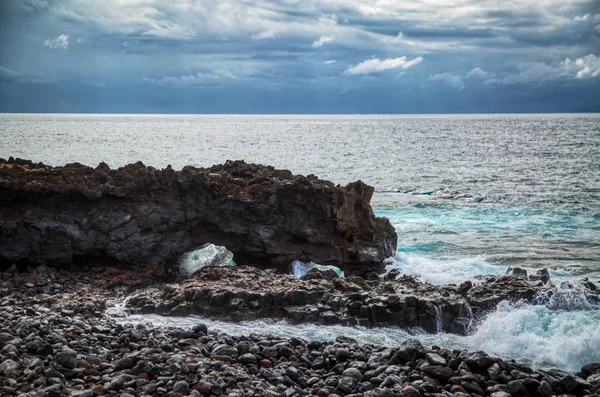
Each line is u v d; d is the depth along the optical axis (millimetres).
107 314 20062
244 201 26922
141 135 167250
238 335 18672
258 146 128375
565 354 18000
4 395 12328
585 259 33312
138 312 20625
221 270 23703
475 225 42750
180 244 26797
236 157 98500
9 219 24953
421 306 20422
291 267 27406
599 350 17938
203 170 30203
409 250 34562
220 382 13703
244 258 27875
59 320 17844
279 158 98938
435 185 67125
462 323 20250
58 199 25641
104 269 25609
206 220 27031
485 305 20906
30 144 113500
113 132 181750
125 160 86750
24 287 22547
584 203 53812
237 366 15156
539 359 18016
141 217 26250
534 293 21688
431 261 29984
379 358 15938
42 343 15148
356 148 126438
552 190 62875
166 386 13461
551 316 20016
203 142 139250
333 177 74562
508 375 15125
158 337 17062
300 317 20297
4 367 13594
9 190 25078
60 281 23656
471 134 197875
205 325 18281
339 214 27719
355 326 20156
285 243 27516
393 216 46156
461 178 74125
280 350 16312
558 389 14633
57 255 25234
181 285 22219
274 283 22266
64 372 13867
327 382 14547
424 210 49250
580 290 22250
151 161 86688
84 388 13289
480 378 14703
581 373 15961
